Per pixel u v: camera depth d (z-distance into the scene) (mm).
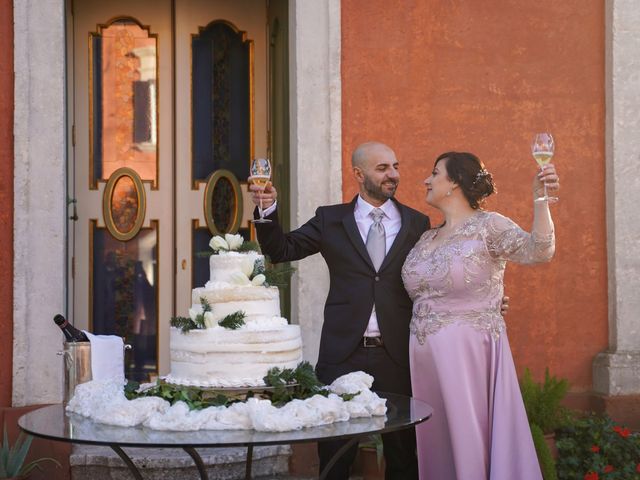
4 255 4809
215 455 4848
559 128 5641
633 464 4957
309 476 5027
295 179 5293
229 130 6195
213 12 6172
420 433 3719
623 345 5551
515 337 5535
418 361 3713
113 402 2771
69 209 5910
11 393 4805
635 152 5617
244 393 3092
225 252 3424
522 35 5605
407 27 5453
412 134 5434
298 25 5285
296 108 5285
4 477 4441
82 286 5938
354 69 5371
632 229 5602
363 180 4012
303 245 3977
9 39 4840
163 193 6066
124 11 6062
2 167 4820
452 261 3615
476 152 5516
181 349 3154
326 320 3957
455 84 5508
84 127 5984
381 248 3949
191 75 6121
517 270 5555
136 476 2910
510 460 3529
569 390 5590
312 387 2994
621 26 5613
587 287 5637
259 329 3139
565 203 5625
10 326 4809
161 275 6039
